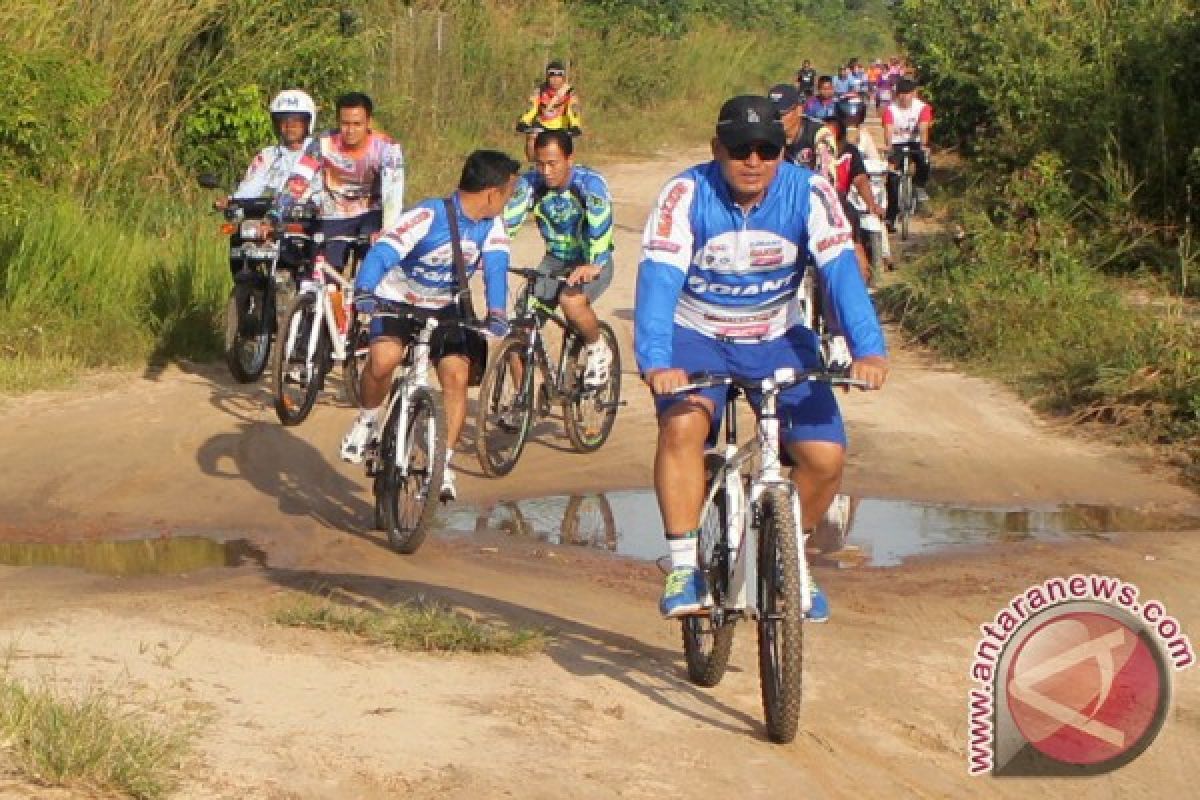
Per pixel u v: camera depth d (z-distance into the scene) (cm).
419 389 997
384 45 3080
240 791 578
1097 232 2006
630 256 2256
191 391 1412
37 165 1560
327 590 894
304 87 2327
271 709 671
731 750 675
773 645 677
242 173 2180
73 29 2017
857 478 1197
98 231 1669
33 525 1037
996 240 1955
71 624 785
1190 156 1973
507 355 1186
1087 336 1534
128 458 1192
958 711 741
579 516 1102
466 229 1004
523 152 3362
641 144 4028
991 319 1625
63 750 571
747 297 709
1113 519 1112
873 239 1916
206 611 831
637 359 675
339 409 1371
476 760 635
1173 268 1933
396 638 786
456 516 1095
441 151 3159
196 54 2211
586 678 756
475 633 793
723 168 683
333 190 1377
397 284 1020
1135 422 1321
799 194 691
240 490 1127
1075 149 2103
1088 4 2259
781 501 667
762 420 672
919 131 2500
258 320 1432
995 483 1193
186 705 662
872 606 909
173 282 1616
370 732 654
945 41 2883
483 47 3597
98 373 1466
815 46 5928
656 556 1013
